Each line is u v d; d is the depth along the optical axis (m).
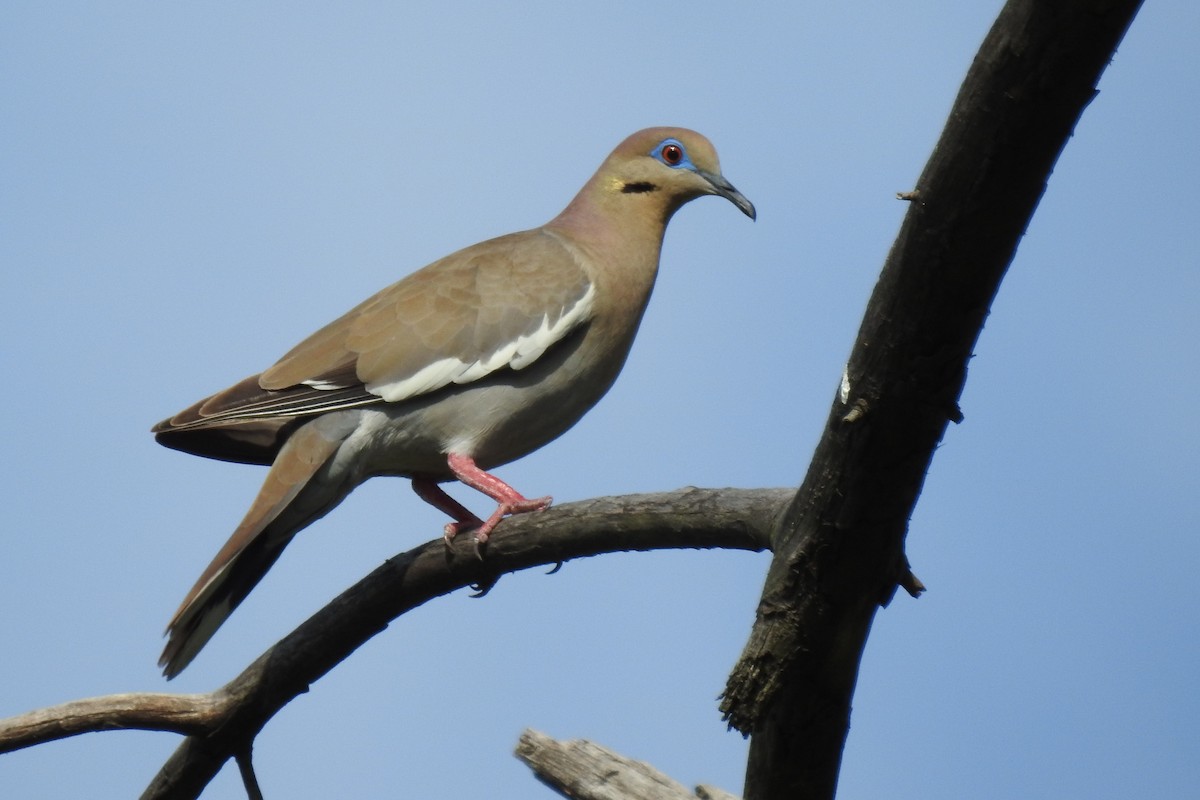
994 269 6.00
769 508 7.34
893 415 6.38
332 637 9.40
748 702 7.20
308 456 11.07
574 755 9.32
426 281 11.91
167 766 9.85
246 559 11.08
